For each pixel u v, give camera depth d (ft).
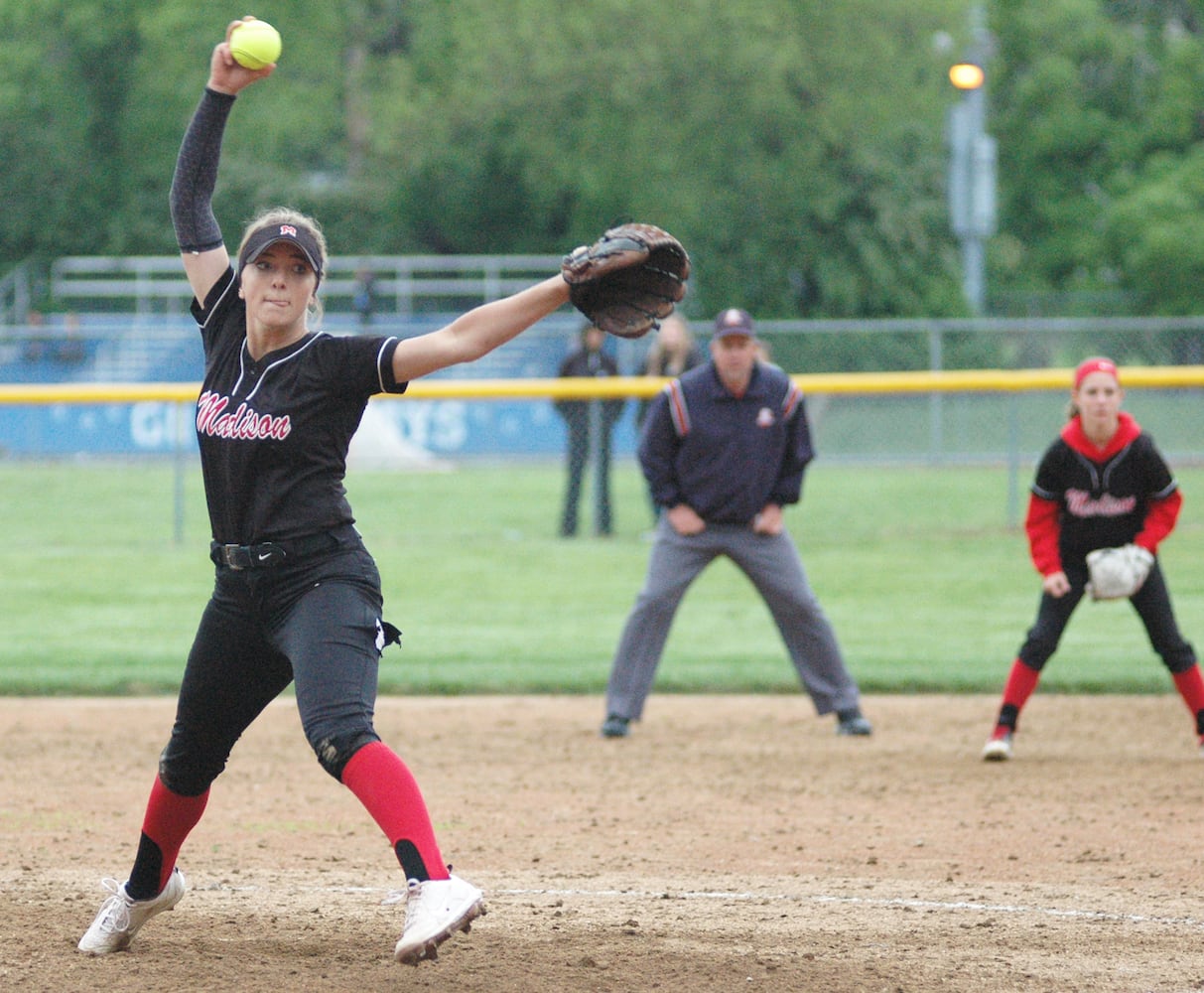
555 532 212.84
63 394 187.73
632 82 426.51
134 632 145.48
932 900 64.64
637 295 48.42
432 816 82.84
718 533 105.19
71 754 99.40
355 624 49.37
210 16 468.75
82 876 67.97
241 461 49.32
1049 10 465.47
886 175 436.76
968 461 265.13
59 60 504.02
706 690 122.83
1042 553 96.37
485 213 460.96
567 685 122.93
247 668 51.19
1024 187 479.41
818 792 89.04
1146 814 82.99
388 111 458.09
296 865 71.26
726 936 58.03
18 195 484.74
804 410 105.60
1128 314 444.14
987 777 93.09
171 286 393.70
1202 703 96.73
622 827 80.33
